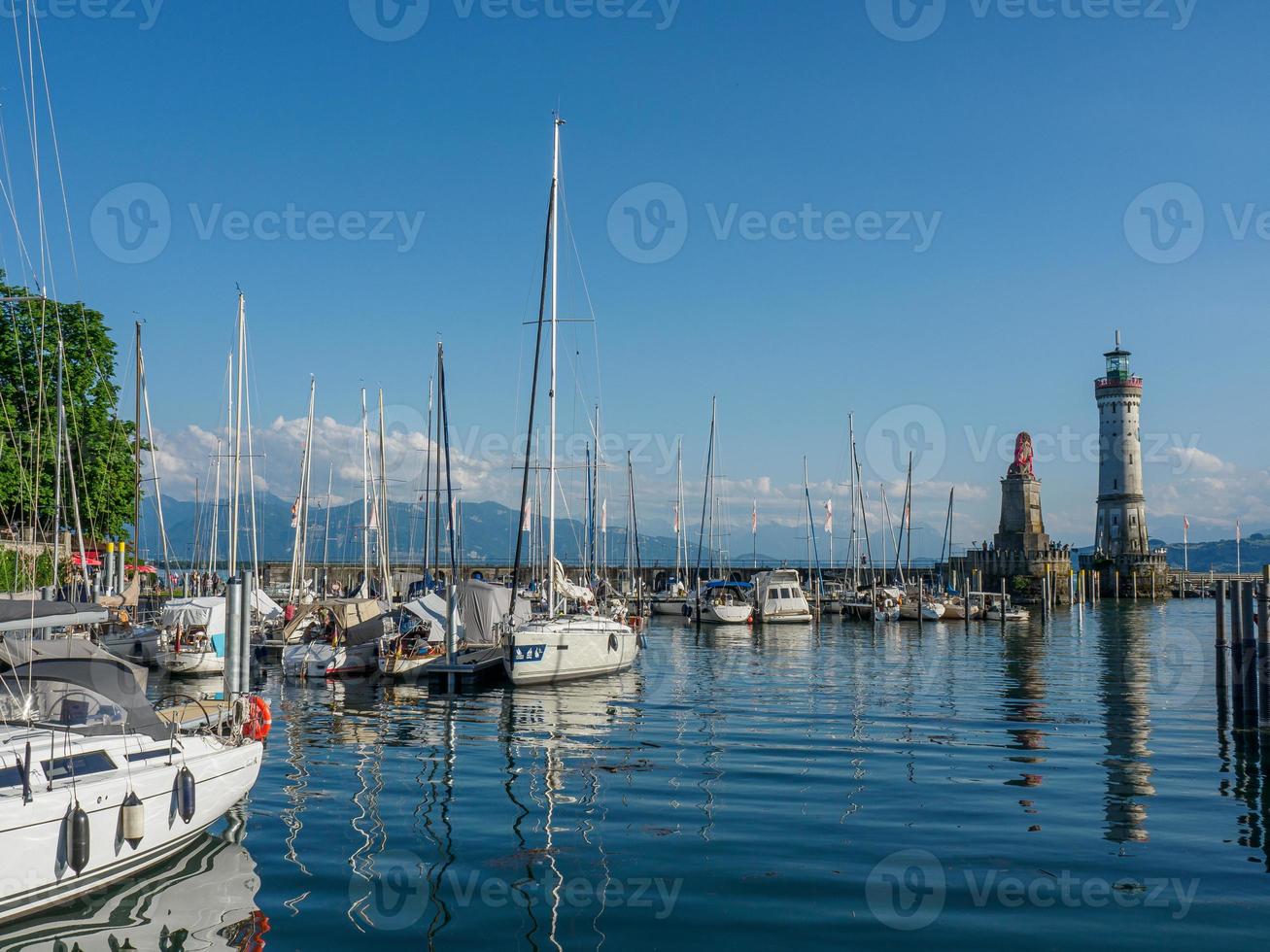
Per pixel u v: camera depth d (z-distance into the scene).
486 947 11.58
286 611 45.94
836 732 25.52
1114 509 159.62
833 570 113.75
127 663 14.94
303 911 12.64
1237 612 28.27
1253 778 20.11
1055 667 44.41
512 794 18.69
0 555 34.34
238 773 15.94
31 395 45.53
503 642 36.31
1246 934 12.05
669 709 29.70
